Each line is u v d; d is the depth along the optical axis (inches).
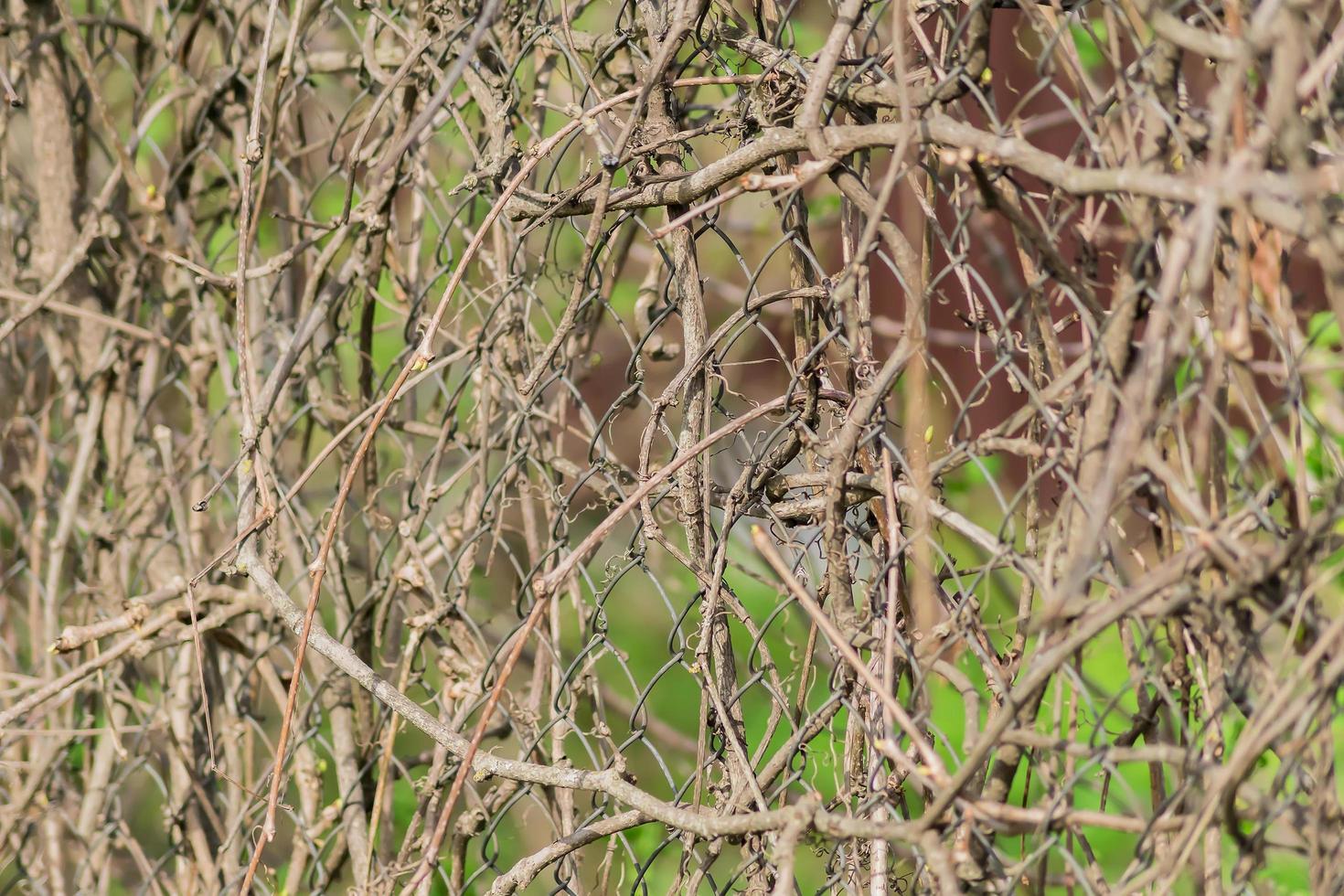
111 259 215.0
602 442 156.3
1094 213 128.0
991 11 107.7
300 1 165.3
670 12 132.8
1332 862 99.4
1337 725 159.9
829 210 234.7
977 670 169.9
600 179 137.8
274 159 192.4
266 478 170.4
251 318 202.2
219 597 188.1
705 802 163.0
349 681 187.2
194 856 204.4
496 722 180.1
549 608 159.6
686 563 137.9
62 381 221.5
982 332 120.1
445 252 171.3
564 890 156.2
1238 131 90.6
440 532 180.5
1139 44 102.3
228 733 199.6
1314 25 93.8
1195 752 99.4
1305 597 94.7
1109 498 91.7
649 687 140.8
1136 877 101.5
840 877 131.7
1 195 232.5
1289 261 104.5
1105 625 98.3
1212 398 95.2
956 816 108.5
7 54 216.1
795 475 131.3
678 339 235.0
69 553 229.5
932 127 105.3
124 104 252.8
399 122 172.1
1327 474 140.1
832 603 123.5
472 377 174.7
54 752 210.1
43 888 218.7
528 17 156.8
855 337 118.2
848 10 112.9
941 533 127.7
